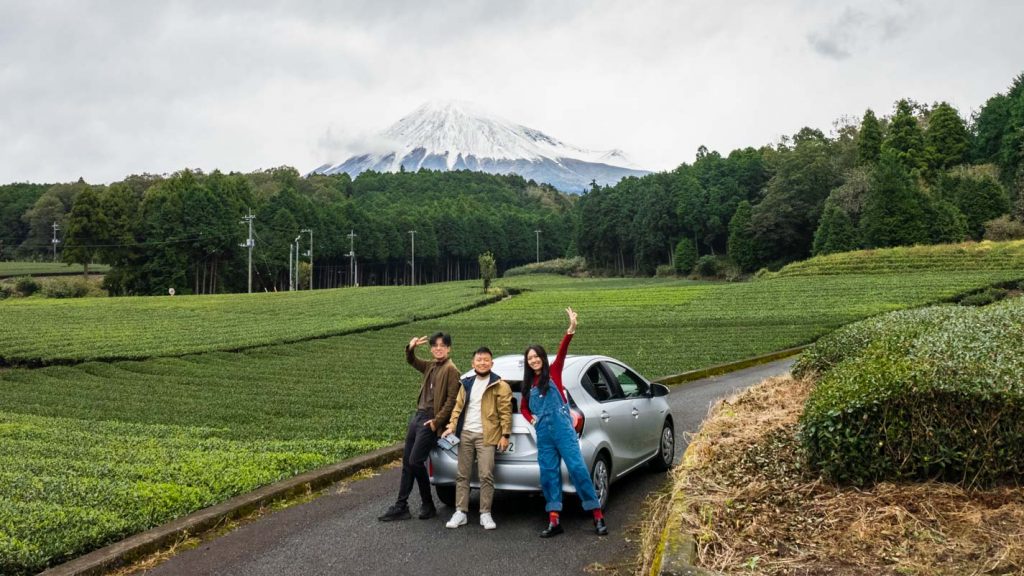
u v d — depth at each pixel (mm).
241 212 118125
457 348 32469
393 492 9484
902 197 80250
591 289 72375
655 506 7285
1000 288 47594
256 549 7207
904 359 7512
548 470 7422
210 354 31750
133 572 6691
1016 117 97312
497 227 178375
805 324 35188
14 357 31359
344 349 33344
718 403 12188
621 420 8859
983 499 6105
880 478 6637
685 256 114562
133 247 102312
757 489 6637
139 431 15039
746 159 132375
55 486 9242
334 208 139500
